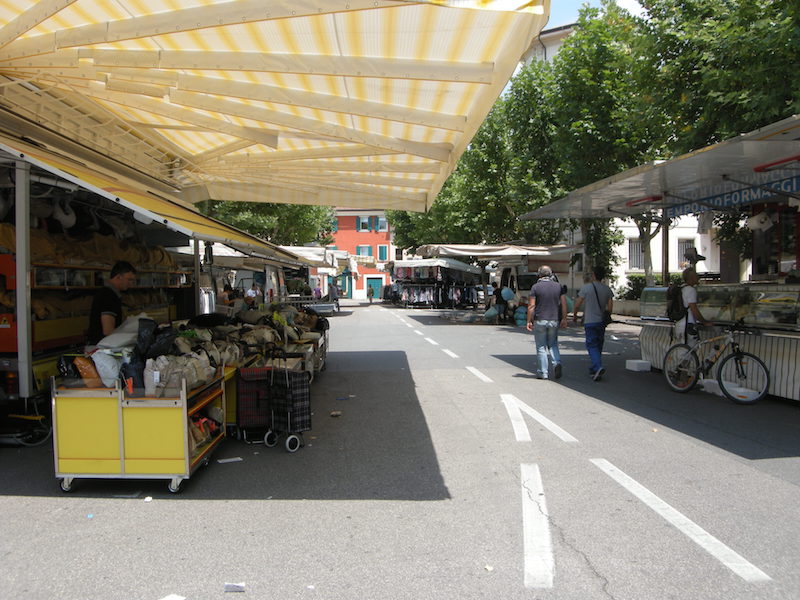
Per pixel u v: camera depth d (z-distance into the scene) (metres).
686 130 10.75
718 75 9.16
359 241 60.41
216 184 10.77
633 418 6.82
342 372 10.47
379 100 5.73
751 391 7.69
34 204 6.29
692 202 10.55
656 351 10.27
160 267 9.54
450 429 6.40
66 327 6.24
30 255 5.60
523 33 3.99
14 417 5.78
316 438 6.11
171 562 3.39
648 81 11.09
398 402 7.86
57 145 6.68
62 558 3.44
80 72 5.34
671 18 10.79
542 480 4.73
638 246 27.70
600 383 9.18
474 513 4.08
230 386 6.02
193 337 5.72
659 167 8.04
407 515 4.06
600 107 15.46
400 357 12.50
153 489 4.63
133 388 4.52
